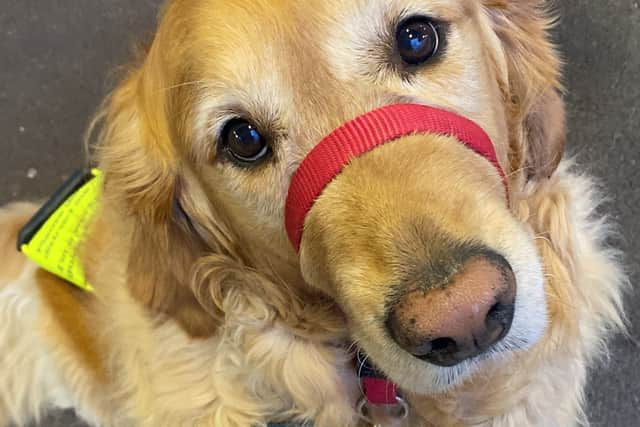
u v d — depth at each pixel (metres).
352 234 0.30
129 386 0.45
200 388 0.42
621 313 0.55
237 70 0.32
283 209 0.34
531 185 0.40
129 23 0.70
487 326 0.29
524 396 0.42
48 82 0.70
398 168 0.30
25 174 0.69
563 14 0.62
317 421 0.41
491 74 0.36
